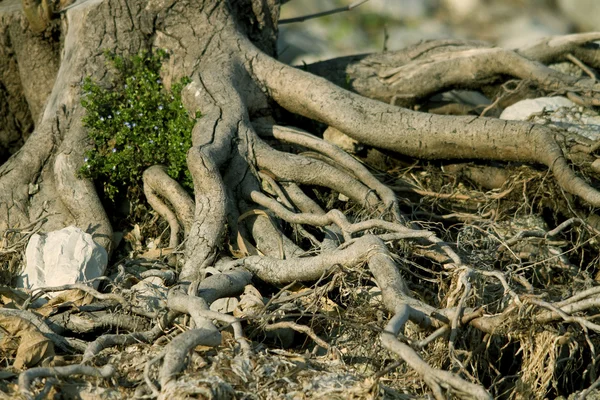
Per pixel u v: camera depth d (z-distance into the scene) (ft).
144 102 34.86
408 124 34.50
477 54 40.32
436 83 40.57
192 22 36.68
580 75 43.39
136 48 36.52
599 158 33.04
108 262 32.09
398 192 35.01
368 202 31.94
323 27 85.81
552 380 25.38
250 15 39.19
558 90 38.75
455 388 21.44
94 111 34.53
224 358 23.40
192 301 25.18
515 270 27.96
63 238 30.07
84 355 24.03
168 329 26.17
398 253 28.89
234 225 31.48
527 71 39.32
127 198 34.37
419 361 21.91
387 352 25.62
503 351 27.71
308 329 25.32
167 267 30.83
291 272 28.35
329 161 33.91
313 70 41.32
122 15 36.58
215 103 34.19
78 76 35.58
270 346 27.07
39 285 29.32
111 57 35.91
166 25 36.65
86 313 27.43
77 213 32.53
